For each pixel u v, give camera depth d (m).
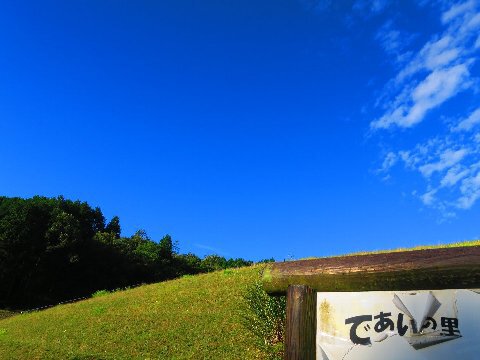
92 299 33.47
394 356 2.66
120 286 63.47
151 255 71.12
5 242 49.66
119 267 64.75
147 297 28.31
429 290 2.70
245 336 17.09
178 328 19.95
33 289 52.97
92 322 23.80
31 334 23.88
